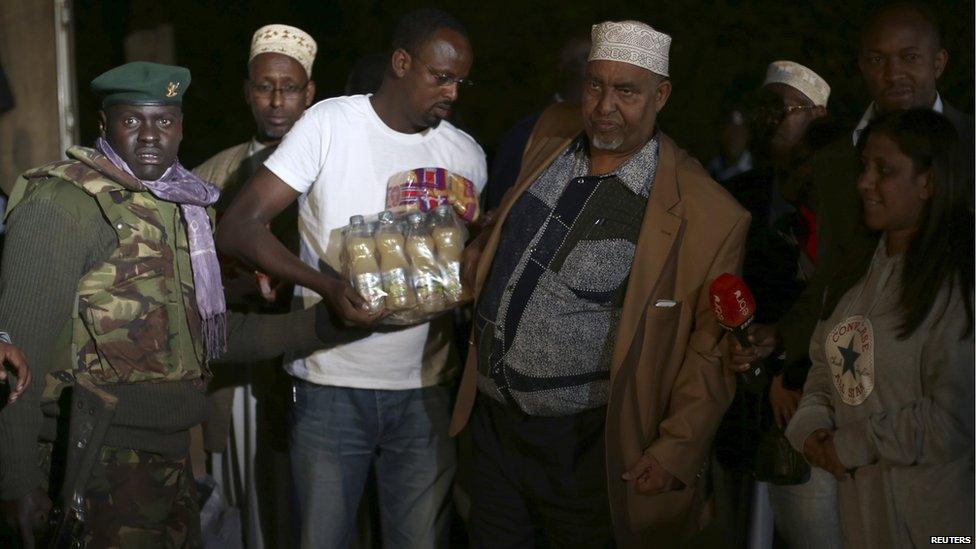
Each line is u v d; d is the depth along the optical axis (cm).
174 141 329
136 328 320
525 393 341
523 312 338
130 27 734
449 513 394
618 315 333
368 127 363
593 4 792
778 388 347
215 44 766
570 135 360
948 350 270
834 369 299
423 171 362
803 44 766
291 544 425
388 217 350
